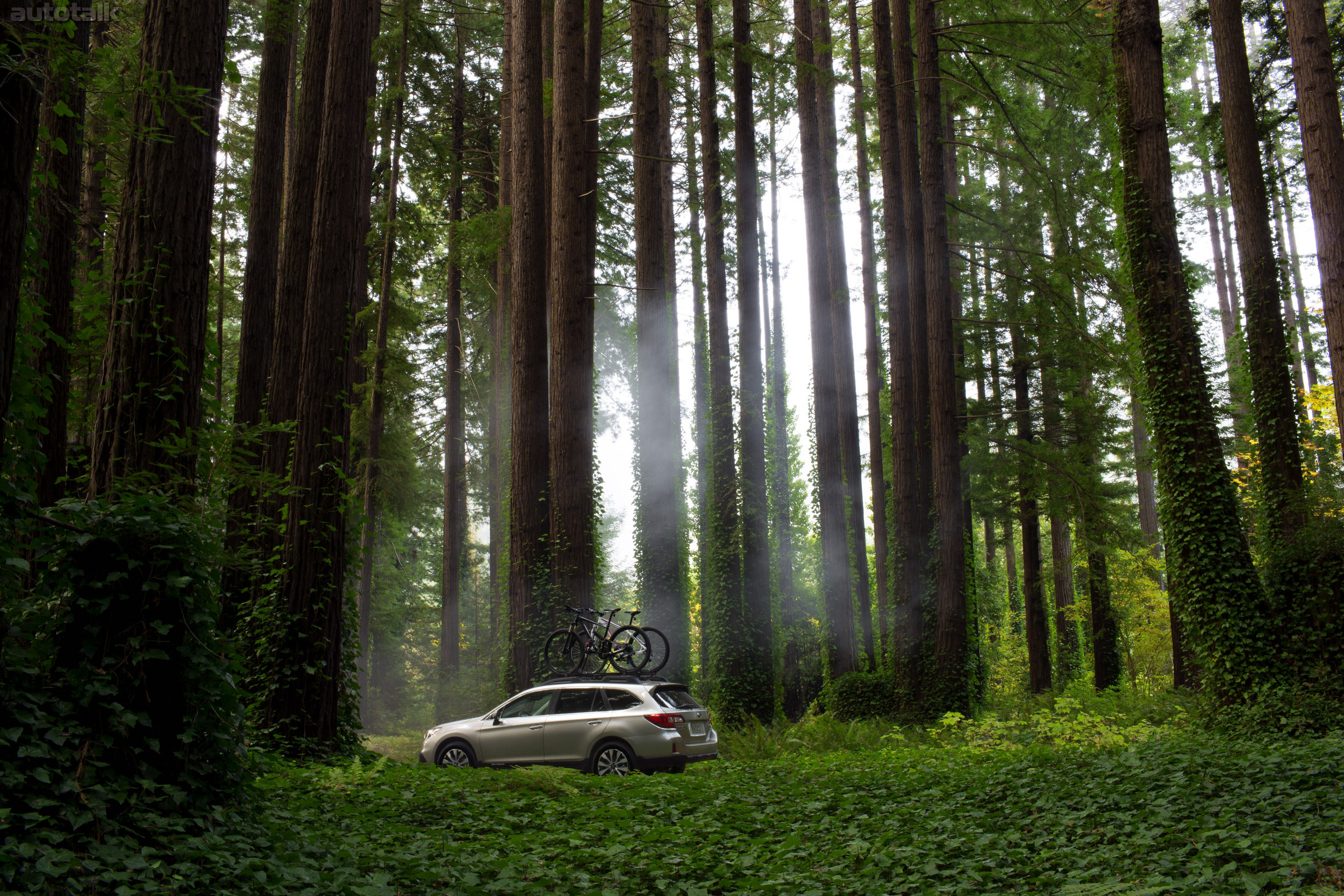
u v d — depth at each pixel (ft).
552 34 75.25
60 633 17.93
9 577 17.47
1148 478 104.53
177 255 26.20
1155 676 84.69
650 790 30.40
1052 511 77.61
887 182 74.28
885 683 68.08
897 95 74.38
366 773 28.99
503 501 78.28
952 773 34.09
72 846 14.98
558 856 21.26
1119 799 24.70
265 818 19.93
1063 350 78.07
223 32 27.48
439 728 41.96
